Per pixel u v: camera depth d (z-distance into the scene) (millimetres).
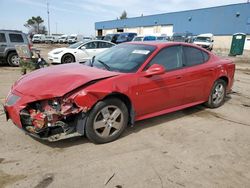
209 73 5422
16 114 3508
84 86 3549
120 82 3871
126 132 4355
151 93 4297
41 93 3432
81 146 3787
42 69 4457
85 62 5000
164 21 52281
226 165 3428
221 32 41156
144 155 3600
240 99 6949
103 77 3783
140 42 5113
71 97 3414
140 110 4254
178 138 4211
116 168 3248
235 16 38594
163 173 3180
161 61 4559
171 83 4605
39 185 2859
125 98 4027
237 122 5090
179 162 3453
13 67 12289
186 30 47500
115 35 30641
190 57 5168
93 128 3707
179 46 5000
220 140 4203
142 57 4418
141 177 3080
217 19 41562
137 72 4141
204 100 5602
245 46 36969
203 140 4176
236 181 3078
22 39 12656
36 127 3393
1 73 10219
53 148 3691
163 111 4715
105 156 3531
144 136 4223
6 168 3158
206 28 43688
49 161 3350
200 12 44406
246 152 3820
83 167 3242
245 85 9281
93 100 3549
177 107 4977
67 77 3744
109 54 4961
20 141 3865
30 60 10031
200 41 29844
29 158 3404
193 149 3844
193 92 5156
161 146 3896
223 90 5996
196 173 3209
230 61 6188
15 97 3639
